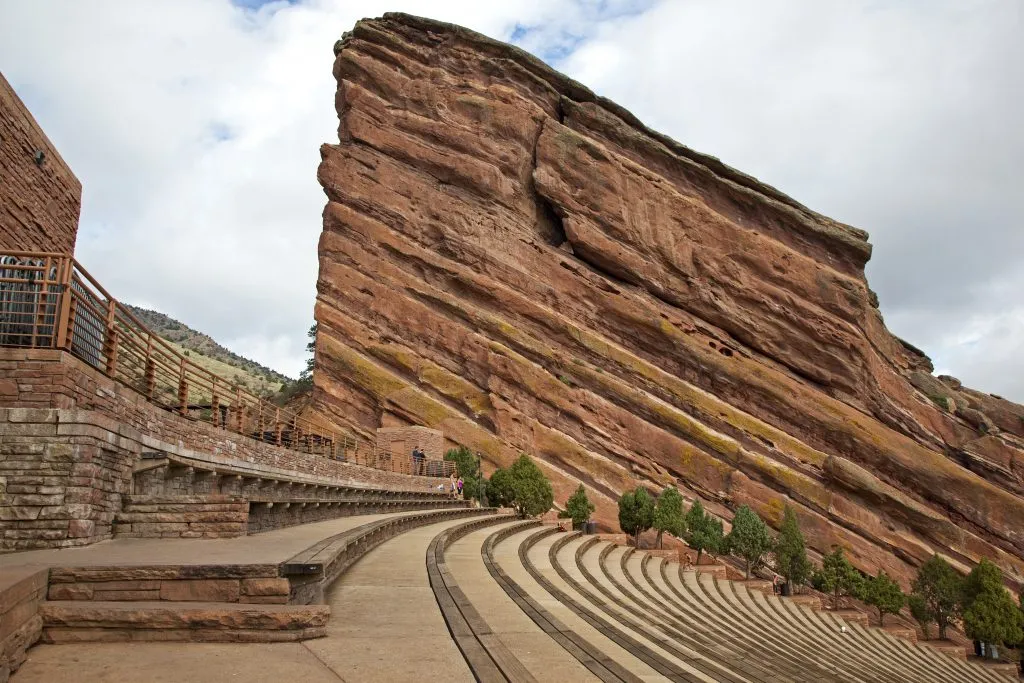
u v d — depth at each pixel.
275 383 119.88
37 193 20.73
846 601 53.44
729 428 58.94
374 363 59.75
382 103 66.81
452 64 68.88
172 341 126.38
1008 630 45.34
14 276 12.54
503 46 69.06
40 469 10.90
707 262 65.25
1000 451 65.50
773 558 54.78
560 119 70.19
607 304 62.94
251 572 8.12
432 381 58.47
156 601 7.87
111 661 6.61
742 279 64.94
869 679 22.00
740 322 64.31
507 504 45.50
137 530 12.36
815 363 63.97
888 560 55.34
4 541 10.60
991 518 58.69
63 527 10.80
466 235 63.16
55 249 22.05
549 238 67.75
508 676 6.71
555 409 57.75
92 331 12.91
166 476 14.11
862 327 65.12
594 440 57.12
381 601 10.20
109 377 13.33
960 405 71.88
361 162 65.25
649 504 48.78
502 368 58.19
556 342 60.91
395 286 61.84
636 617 15.71
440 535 19.89
